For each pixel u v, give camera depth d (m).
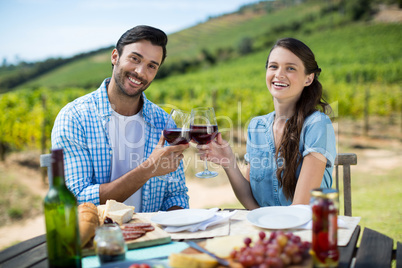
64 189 1.17
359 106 12.04
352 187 6.40
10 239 4.76
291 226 1.45
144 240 1.38
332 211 1.10
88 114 2.13
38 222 5.37
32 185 6.79
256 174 2.20
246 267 1.05
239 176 2.25
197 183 6.95
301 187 1.97
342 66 26.30
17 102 8.54
